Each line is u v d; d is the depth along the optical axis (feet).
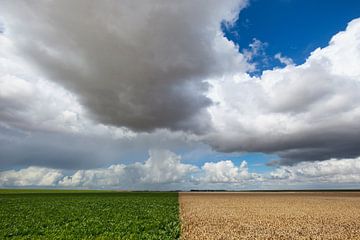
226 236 63.31
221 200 215.51
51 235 62.69
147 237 60.23
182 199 225.76
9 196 254.88
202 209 132.05
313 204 173.37
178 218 92.89
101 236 60.44
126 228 71.26
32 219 89.20
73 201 185.57
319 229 75.00
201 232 67.51
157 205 151.84
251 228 75.00
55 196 259.80
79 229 70.08
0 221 85.25
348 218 99.25
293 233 68.80
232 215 105.70
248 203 180.75
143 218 93.25
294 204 172.55
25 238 59.21
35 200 195.72
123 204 158.71
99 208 132.05
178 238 61.52
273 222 86.79
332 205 164.25
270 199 234.79
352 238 64.08
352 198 254.88
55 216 97.60
